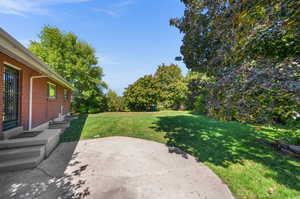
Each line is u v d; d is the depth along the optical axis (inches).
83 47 619.5
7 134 136.9
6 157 112.4
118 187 91.3
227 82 100.5
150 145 173.3
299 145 150.0
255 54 98.5
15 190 86.1
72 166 118.1
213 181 98.9
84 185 92.6
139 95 679.7
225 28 110.8
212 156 141.0
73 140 192.2
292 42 92.4
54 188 88.9
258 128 260.1
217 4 115.9
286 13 80.1
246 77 91.7
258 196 83.5
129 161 129.4
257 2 86.0
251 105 89.7
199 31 140.4
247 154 144.9
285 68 82.4
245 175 105.8
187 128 266.1
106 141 188.2
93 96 641.6
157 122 330.6
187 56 173.6
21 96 167.8
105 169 114.1
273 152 149.6
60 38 585.9
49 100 275.0
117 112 657.0
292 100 75.1
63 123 275.4
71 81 605.0
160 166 120.7
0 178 98.2
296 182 96.4
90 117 435.5
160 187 91.9
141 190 88.7
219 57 117.0
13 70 157.6
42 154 127.0
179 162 128.4
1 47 107.5
